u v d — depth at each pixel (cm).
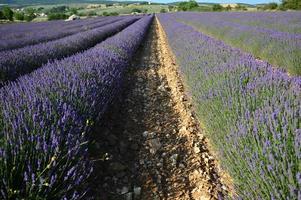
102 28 1712
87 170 264
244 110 305
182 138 432
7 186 203
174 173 345
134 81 768
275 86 325
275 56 878
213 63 522
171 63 1012
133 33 1323
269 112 267
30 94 344
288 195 188
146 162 367
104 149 381
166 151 395
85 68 481
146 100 619
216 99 370
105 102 441
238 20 2042
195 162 363
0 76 561
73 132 284
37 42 1200
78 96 361
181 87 705
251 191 221
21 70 641
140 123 493
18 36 1450
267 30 1219
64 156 235
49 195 217
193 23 2347
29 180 216
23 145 236
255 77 372
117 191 307
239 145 255
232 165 263
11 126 264
